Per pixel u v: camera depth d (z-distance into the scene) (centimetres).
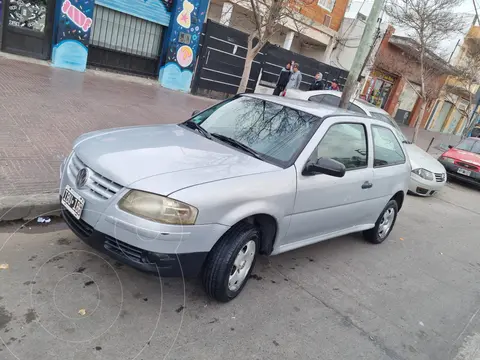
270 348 312
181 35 1309
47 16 1076
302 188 377
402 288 470
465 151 1312
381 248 578
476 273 574
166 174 305
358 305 408
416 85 2691
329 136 419
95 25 1174
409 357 345
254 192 331
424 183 943
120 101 955
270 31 990
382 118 994
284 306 372
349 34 2025
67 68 1132
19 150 540
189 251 301
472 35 2400
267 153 383
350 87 851
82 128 691
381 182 505
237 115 440
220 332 315
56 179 484
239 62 1476
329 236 462
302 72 1767
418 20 1556
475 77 2127
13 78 886
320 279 440
